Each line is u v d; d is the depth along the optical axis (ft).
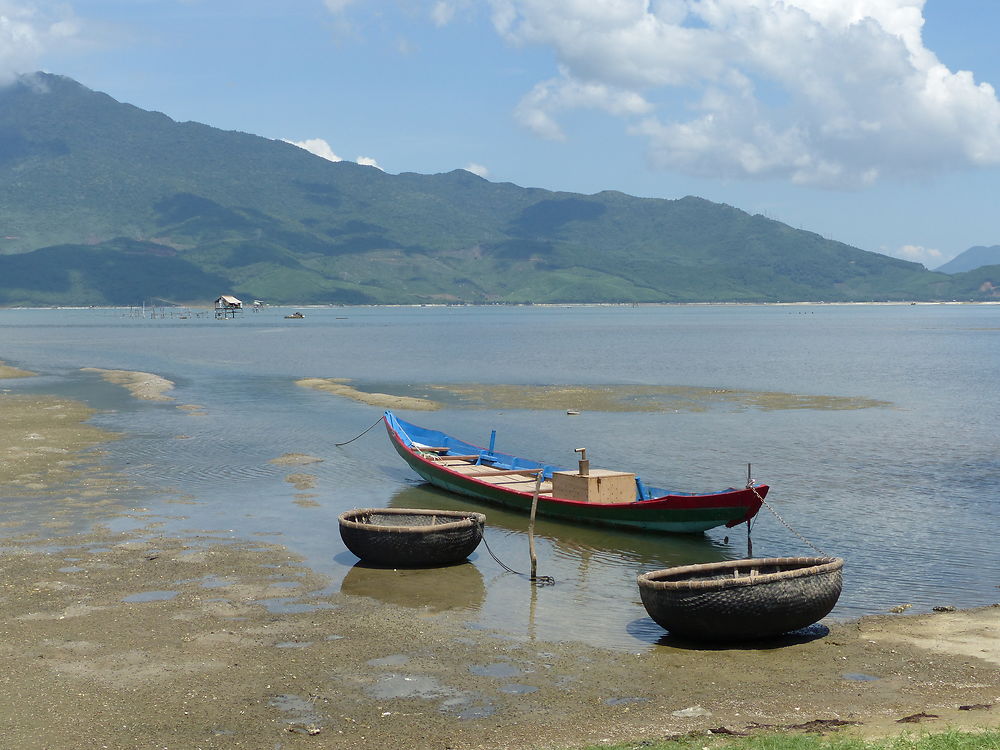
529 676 52.75
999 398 200.44
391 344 448.24
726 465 123.03
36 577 71.10
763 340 492.54
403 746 43.60
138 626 60.70
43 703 48.47
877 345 435.94
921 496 103.14
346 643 58.03
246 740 44.24
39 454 124.16
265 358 343.05
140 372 273.13
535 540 87.81
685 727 45.29
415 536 75.66
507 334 577.43
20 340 493.77
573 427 159.12
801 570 57.88
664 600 57.88
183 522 89.76
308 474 116.26
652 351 387.96
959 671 52.70
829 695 49.47
